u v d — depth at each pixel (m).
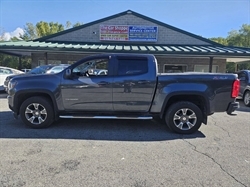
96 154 3.64
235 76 4.80
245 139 4.59
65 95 4.92
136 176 2.93
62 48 12.04
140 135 4.73
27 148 3.83
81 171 3.04
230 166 3.28
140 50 11.89
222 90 4.76
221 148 4.03
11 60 35.38
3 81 11.36
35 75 5.04
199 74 4.81
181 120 4.87
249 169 3.20
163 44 14.89
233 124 5.89
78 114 5.05
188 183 2.78
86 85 4.86
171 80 4.79
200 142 4.35
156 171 3.08
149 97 4.86
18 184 2.68
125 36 14.86
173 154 3.70
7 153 3.60
